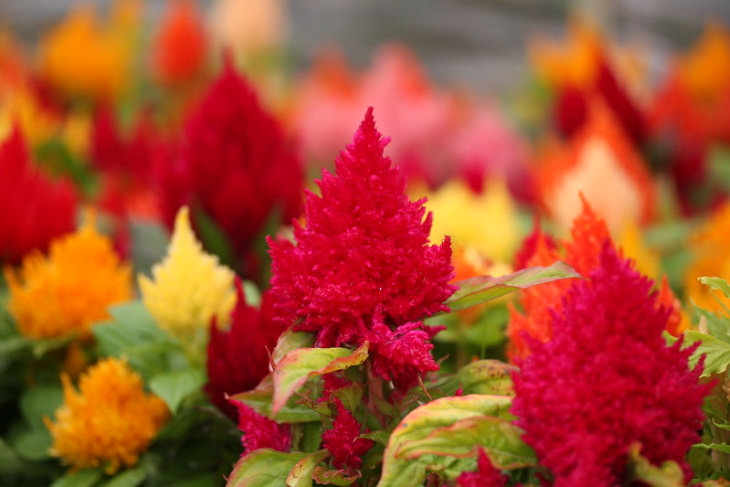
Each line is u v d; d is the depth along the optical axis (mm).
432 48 6109
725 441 878
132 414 1038
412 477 822
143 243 1398
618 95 1962
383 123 2529
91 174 2098
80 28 2928
